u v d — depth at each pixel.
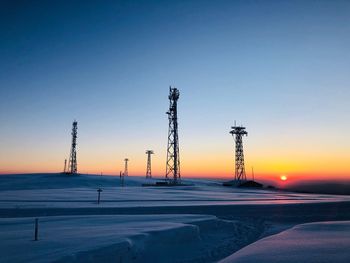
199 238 19.03
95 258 12.27
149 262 14.41
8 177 101.88
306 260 11.91
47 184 80.06
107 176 110.56
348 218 28.91
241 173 91.31
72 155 104.00
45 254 11.73
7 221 19.39
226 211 30.59
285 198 49.03
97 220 20.45
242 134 91.25
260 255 13.02
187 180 124.56
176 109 77.12
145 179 108.94
